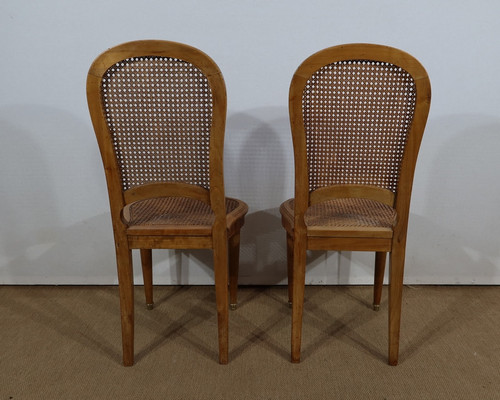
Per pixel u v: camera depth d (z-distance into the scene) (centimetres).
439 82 171
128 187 133
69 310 181
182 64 119
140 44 116
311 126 127
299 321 143
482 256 194
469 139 178
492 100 173
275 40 166
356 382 139
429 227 191
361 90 123
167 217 144
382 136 128
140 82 121
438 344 158
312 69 119
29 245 195
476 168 182
